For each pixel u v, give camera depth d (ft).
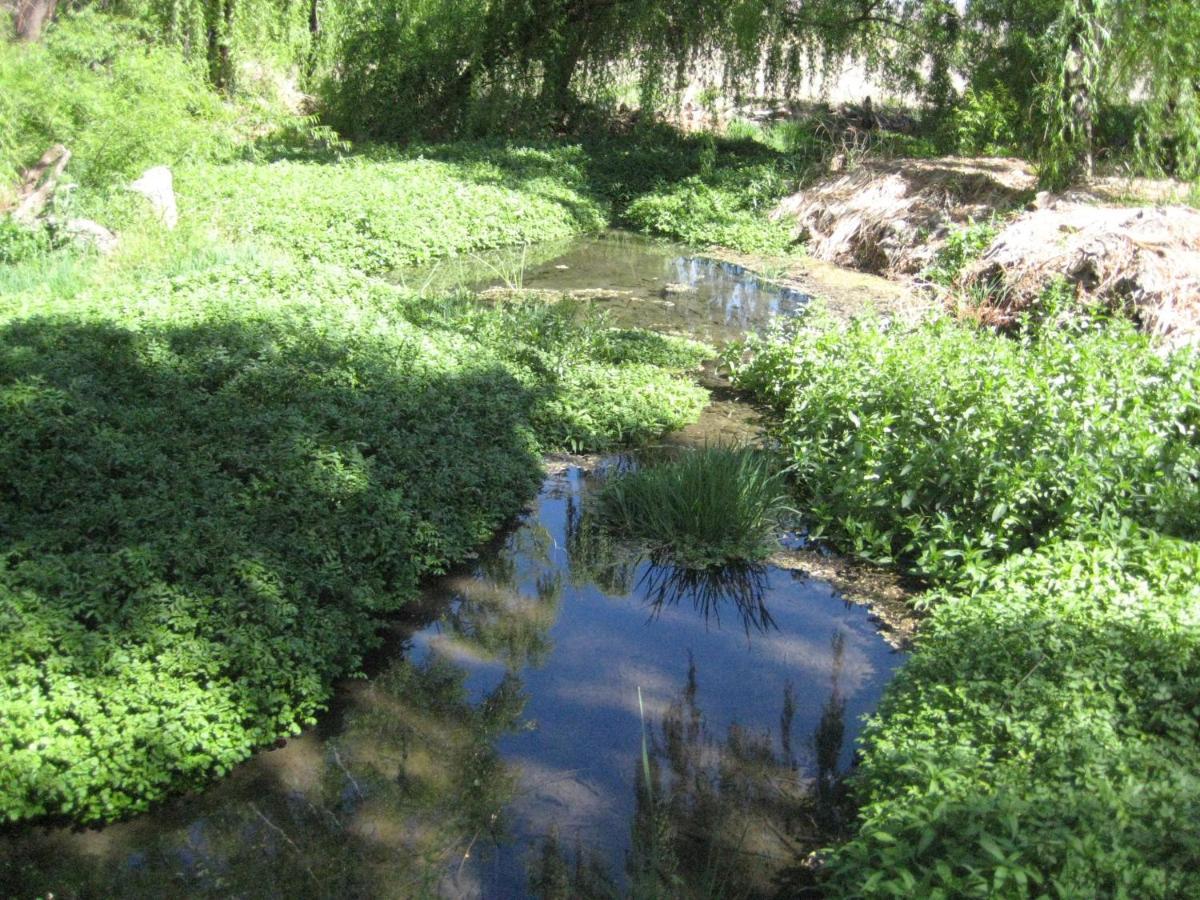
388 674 19.04
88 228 37.45
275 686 17.24
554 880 14.47
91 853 14.90
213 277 33.86
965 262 41.81
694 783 16.40
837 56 67.82
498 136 68.28
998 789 12.94
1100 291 35.19
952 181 49.11
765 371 32.17
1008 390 24.75
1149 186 46.60
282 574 18.95
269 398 25.14
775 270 47.29
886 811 13.64
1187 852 11.68
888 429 24.53
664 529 23.82
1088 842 11.59
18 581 17.22
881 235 48.29
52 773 15.03
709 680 19.08
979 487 22.03
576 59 70.74
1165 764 13.33
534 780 16.47
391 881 14.47
